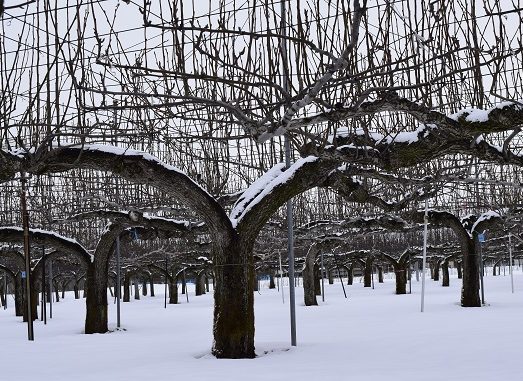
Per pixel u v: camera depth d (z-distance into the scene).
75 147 9.25
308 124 6.87
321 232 22.42
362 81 7.16
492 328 13.02
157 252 29.05
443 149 9.34
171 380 8.06
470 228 19.55
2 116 7.64
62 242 15.66
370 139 9.12
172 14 5.93
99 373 8.98
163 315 21.55
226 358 9.95
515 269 63.25
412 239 38.06
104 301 15.99
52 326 18.59
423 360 9.17
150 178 9.68
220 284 10.15
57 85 7.09
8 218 19.84
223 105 5.49
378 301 23.50
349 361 9.27
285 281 61.34
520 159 9.71
